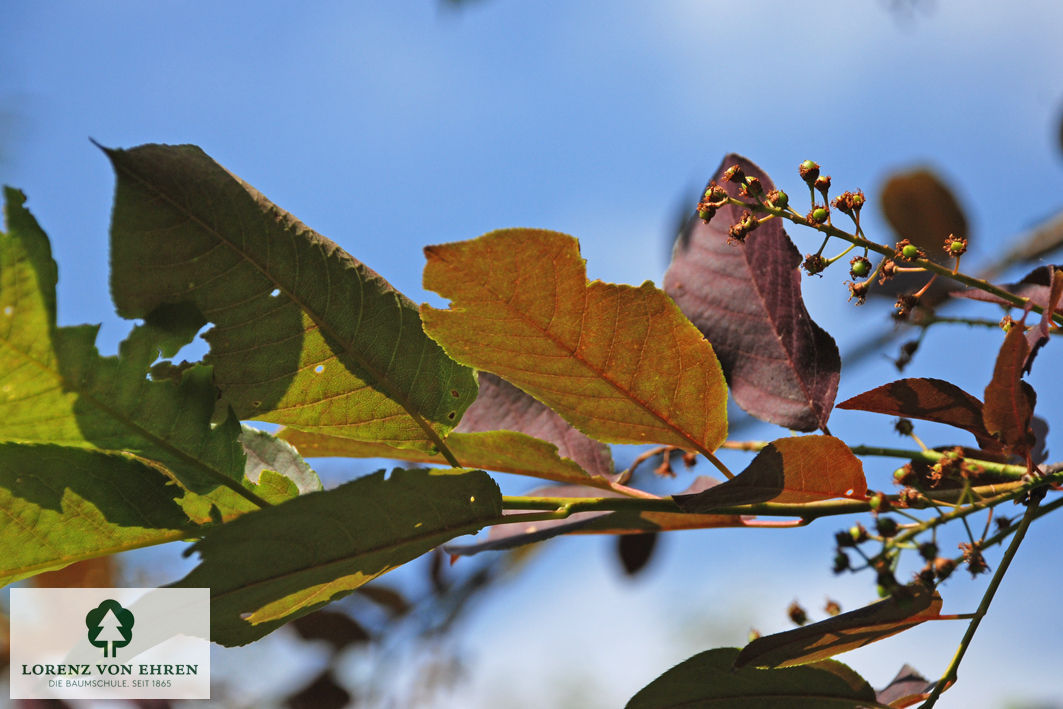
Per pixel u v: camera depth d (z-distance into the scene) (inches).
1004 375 21.9
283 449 22.8
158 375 21.8
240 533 21.0
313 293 22.2
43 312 21.1
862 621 21.8
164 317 21.7
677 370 22.7
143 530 22.1
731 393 24.0
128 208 21.4
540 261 21.9
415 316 22.7
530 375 22.7
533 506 22.6
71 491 21.8
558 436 24.7
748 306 24.2
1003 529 22.1
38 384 21.2
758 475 22.2
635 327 22.5
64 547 22.0
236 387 22.2
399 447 23.1
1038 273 23.9
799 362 23.9
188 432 21.9
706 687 22.7
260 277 22.0
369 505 21.4
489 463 23.5
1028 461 22.2
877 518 22.0
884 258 22.9
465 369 23.0
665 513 23.7
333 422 22.7
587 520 23.9
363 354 22.5
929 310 26.1
